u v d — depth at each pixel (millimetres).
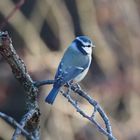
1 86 15391
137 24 14312
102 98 13641
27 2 16125
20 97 16141
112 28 14375
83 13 13828
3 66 15078
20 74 5605
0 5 13375
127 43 14234
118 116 13664
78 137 13477
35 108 5555
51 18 14094
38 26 14094
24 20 13305
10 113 16203
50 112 12609
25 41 13047
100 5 14305
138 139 13164
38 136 5523
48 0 13688
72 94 12109
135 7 14406
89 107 12102
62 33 13227
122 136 13133
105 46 13812
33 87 5621
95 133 13719
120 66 14195
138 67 14141
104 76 14430
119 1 14281
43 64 12586
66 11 13719
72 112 12484
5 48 5469
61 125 12539
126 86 13852
